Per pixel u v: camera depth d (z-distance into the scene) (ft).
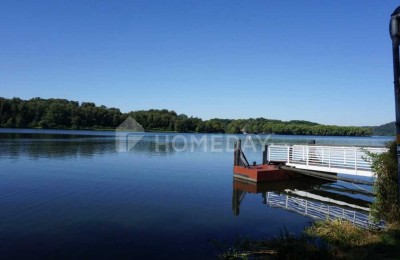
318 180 75.36
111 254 30.89
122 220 41.75
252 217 44.80
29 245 32.63
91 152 134.31
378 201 35.22
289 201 56.54
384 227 33.71
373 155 37.50
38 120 423.64
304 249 27.63
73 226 38.81
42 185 62.90
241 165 76.43
